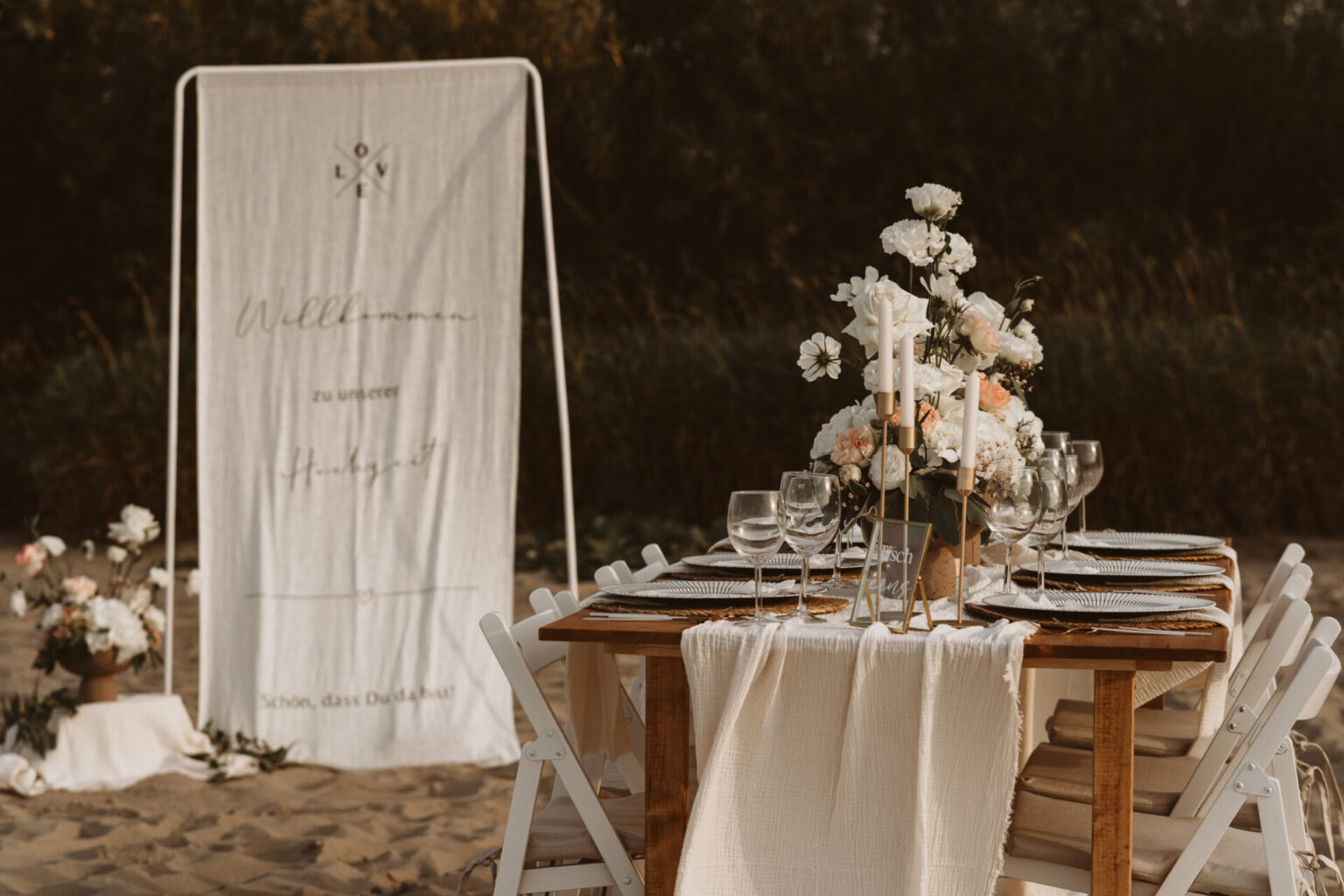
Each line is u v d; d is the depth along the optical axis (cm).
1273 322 1008
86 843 398
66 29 1482
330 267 494
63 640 461
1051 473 281
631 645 229
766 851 221
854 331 254
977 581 273
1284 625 253
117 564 492
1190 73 1345
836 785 219
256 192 494
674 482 1038
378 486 494
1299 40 1334
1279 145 1301
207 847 394
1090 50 1377
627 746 274
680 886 215
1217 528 888
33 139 1520
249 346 494
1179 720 326
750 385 1004
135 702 471
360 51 1395
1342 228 1199
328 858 381
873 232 1412
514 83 489
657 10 1498
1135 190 1344
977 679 209
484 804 433
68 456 1105
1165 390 890
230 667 491
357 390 495
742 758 221
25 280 1524
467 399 493
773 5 1445
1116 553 334
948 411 249
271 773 473
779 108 1470
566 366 1061
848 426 256
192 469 1096
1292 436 870
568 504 480
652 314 1309
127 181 1490
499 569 492
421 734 483
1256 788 216
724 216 1427
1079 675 358
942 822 213
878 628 219
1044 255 1262
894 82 1411
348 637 491
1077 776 270
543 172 493
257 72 489
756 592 237
